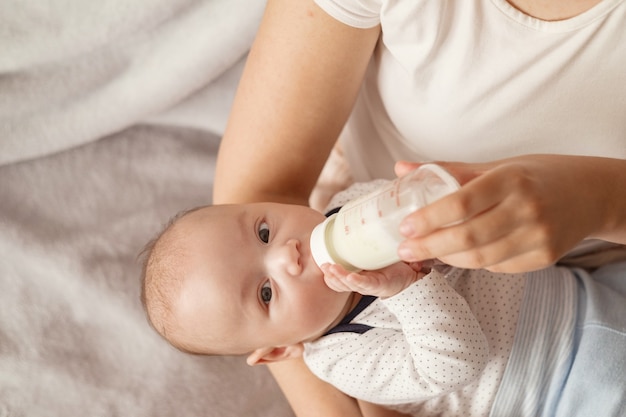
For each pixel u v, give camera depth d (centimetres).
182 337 108
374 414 117
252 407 130
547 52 82
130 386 127
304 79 98
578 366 105
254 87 102
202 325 104
